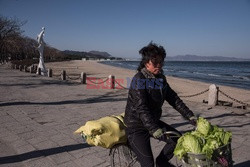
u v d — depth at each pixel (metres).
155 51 2.40
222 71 63.97
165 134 2.37
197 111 8.20
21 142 4.88
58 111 7.73
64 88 13.48
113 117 2.85
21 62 41.22
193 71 61.34
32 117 6.89
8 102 9.02
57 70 38.94
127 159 2.92
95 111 7.87
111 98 10.50
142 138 2.53
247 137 5.45
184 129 6.05
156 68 2.46
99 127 2.58
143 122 2.40
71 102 9.34
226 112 8.06
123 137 2.71
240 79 35.91
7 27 46.41
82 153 4.37
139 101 2.42
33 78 19.31
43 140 5.01
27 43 71.25
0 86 13.81
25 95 10.73
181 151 2.15
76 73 33.59
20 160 4.07
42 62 23.91
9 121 6.44
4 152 4.38
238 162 4.14
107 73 37.03
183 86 21.86
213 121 6.94
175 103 2.76
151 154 2.54
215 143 2.13
